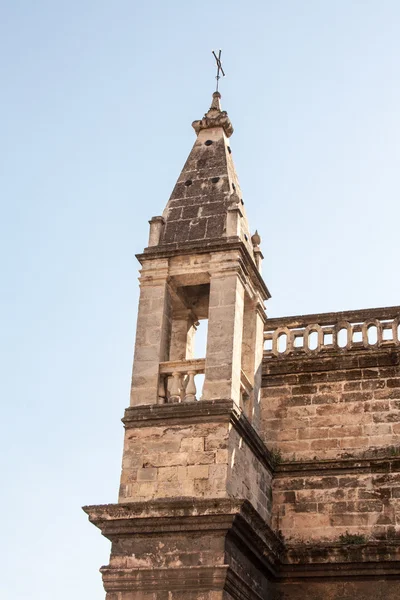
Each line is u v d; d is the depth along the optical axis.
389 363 27.77
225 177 28.55
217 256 26.55
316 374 28.20
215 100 30.98
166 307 26.59
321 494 26.50
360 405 27.45
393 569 24.80
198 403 24.44
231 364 24.94
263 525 24.25
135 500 23.77
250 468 25.33
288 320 29.22
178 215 27.95
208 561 22.41
